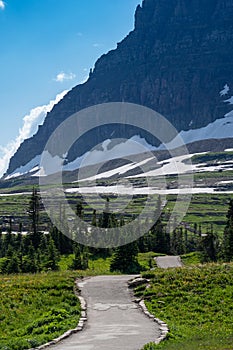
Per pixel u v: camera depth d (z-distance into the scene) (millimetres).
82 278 46438
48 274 49750
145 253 122188
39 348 24734
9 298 37125
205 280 39781
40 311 34406
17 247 125750
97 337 26922
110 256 105188
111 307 35406
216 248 110125
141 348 23906
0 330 30578
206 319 32094
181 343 24469
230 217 102250
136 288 40312
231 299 35531
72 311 33844
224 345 23188
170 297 36719
